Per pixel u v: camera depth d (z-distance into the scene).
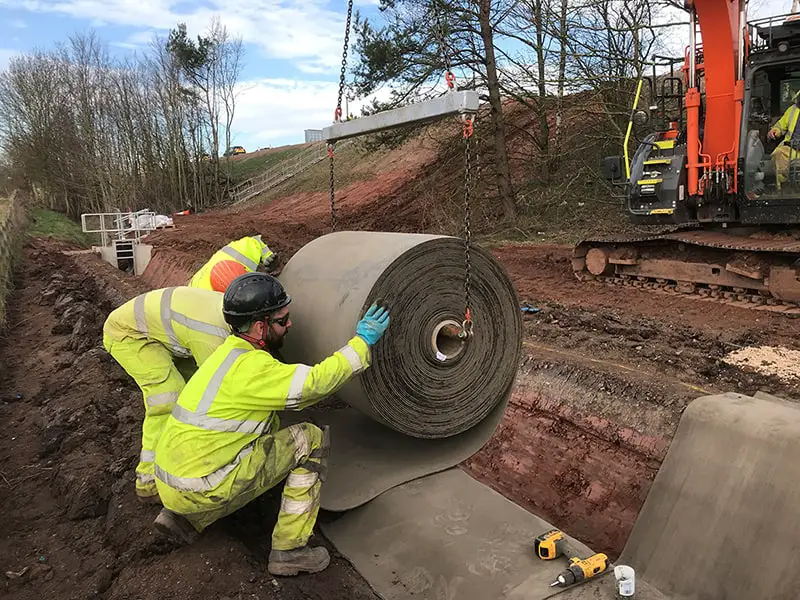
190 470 3.32
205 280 4.59
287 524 3.58
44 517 4.52
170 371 4.20
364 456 4.58
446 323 3.90
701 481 3.65
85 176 44.78
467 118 3.54
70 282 15.38
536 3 18.47
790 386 5.66
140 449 5.16
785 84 9.08
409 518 3.95
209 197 50.22
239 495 3.41
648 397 5.38
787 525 3.16
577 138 21.58
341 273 3.93
